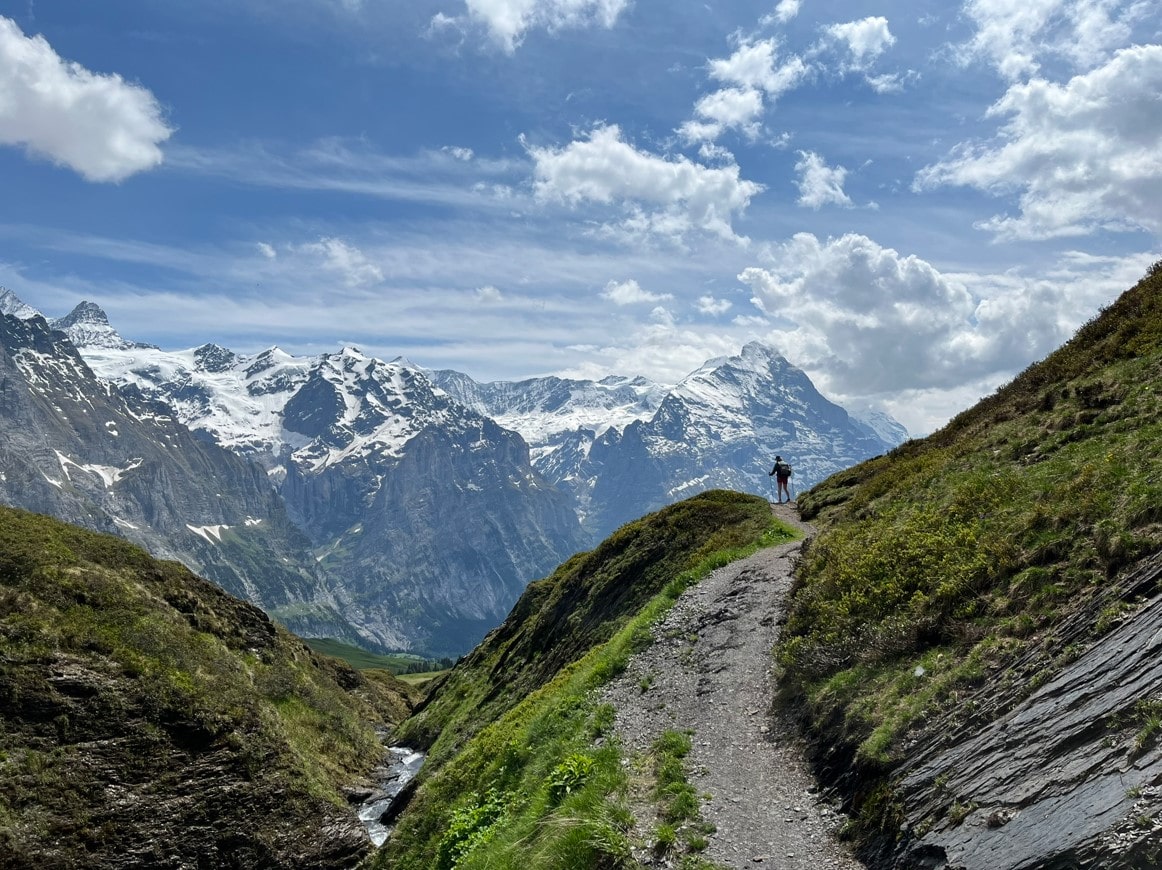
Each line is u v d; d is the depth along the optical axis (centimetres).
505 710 6144
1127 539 1562
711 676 2609
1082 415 2495
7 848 4272
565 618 6506
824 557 2931
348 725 7569
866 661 1997
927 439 4944
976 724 1428
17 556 5925
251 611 8188
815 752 1834
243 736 5600
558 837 1688
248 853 4988
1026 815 1123
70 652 5381
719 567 4044
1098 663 1261
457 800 3231
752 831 1562
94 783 4791
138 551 7331
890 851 1340
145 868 4641
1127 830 942
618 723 2489
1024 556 1852
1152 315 2862
